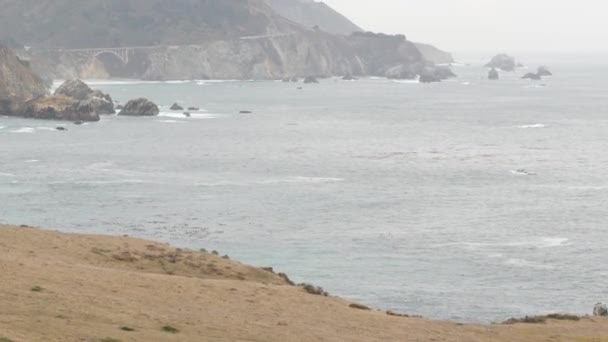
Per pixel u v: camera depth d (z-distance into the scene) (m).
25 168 134.88
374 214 103.88
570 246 88.06
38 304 37.09
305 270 77.44
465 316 65.00
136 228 92.50
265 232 92.44
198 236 89.62
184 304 41.34
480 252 85.12
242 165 146.25
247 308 42.12
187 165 144.62
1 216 97.12
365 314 44.47
